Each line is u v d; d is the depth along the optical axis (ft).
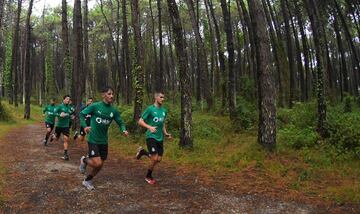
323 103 40.78
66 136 36.83
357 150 33.40
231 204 21.63
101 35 149.07
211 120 61.46
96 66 199.93
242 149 35.70
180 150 38.22
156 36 177.68
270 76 34.86
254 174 28.96
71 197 22.72
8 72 166.50
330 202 22.17
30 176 28.32
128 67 100.32
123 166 33.12
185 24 130.72
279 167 30.30
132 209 20.53
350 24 116.98
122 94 119.14
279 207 21.20
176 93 123.34
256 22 35.17
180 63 38.96
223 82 74.23
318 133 40.29
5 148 43.29
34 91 229.04
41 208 20.63
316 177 27.78
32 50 200.54
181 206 21.13
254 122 54.70
